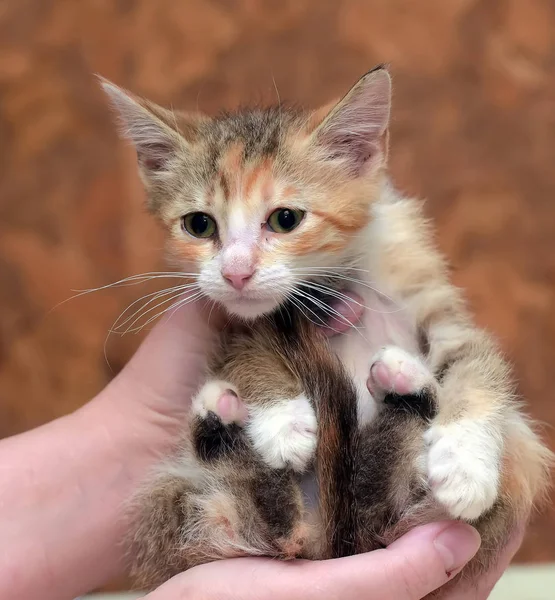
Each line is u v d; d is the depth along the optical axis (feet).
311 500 0.70
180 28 1.34
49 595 0.78
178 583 0.66
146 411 0.83
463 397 0.70
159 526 0.75
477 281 1.33
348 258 0.80
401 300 0.79
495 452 0.66
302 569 0.65
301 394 0.71
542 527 1.21
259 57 1.34
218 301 0.78
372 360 0.72
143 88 1.35
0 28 1.34
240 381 0.74
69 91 1.35
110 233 1.35
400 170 1.32
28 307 1.37
